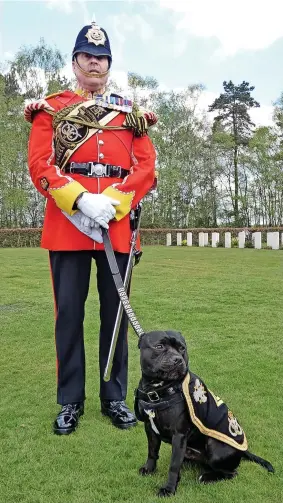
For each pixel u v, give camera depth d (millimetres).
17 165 34812
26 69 37344
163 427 2887
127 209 3670
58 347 3893
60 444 3490
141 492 2887
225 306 8164
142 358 2867
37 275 12633
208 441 2930
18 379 4875
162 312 7727
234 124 48344
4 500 2820
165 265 14797
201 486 2938
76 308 3865
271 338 6199
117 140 3854
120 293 3395
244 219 43969
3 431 3695
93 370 5090
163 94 40719
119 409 3855
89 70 3871
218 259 17000
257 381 4688
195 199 43406
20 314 7879
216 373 4898
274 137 40406
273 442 3488
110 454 3342
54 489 2928
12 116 34344
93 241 3758
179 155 40781
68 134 3766
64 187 3529
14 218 38406
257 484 2955
